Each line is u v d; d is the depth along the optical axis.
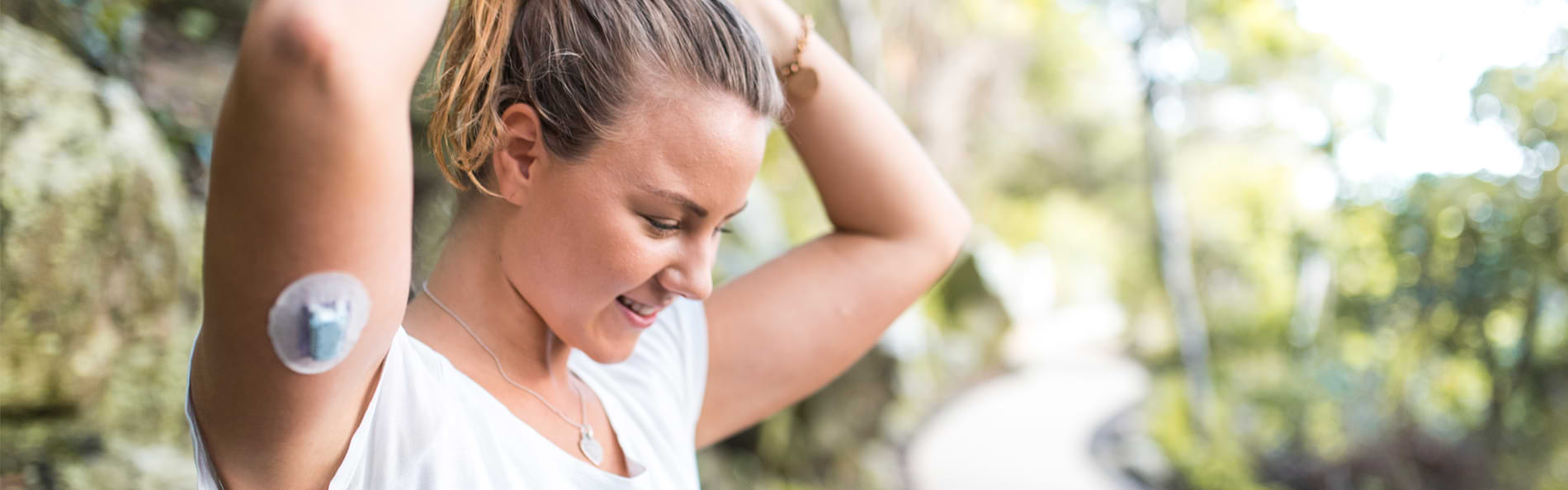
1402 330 10.05
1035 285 24.28
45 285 2.93
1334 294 11.20
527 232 0.83
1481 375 9.56
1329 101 11.80
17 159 2.94
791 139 1.18
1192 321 13.55
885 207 1.20
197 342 0.60
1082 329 22.72
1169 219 13.95
